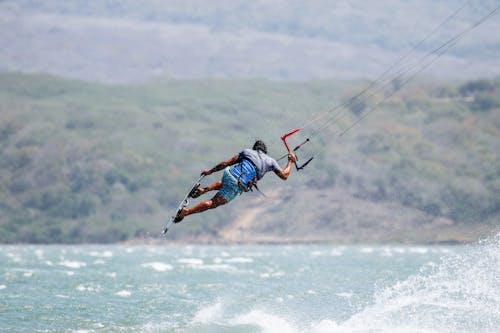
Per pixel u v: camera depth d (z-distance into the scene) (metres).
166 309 74.25
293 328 63.69
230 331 61.28
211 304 78.31
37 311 71.25
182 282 103.81
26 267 134.00
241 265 152.00
